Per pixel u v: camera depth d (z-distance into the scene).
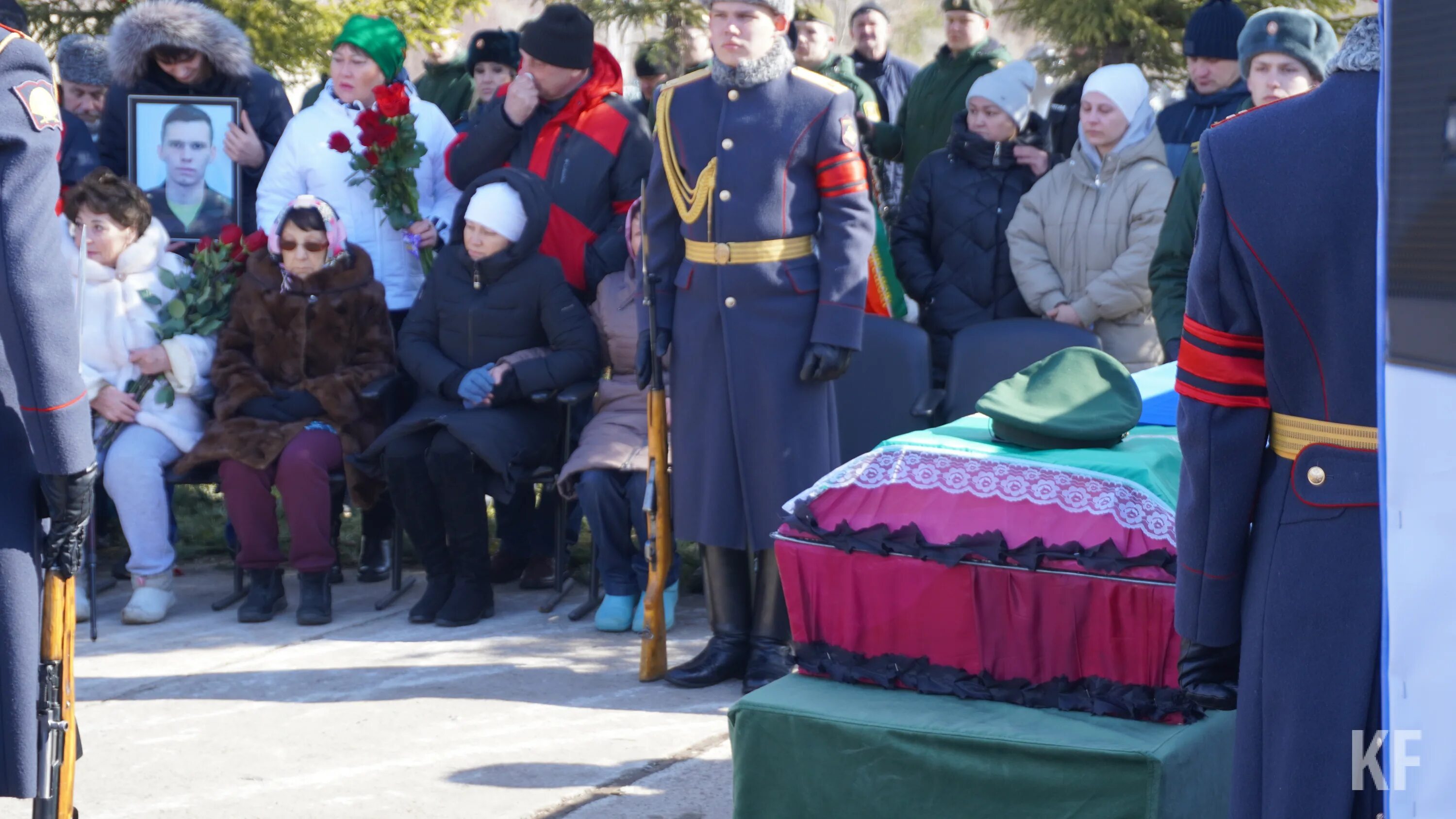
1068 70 11.53
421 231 6.90
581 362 6.17
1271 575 2.49
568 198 6.68
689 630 6.06
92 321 6.42
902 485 3.70
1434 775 2.16
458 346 6.33
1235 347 2.55
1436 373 2.13
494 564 6.98
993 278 6.84
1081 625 3.39
